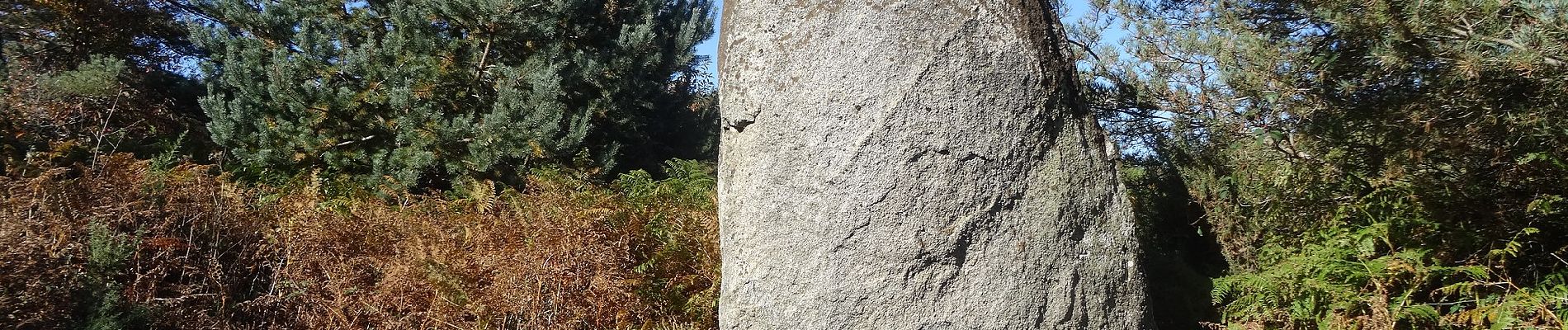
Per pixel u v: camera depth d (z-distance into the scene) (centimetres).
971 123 271
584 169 828
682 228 437
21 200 426
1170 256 627
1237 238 670
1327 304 381
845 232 271
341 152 814
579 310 387
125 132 778
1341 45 530
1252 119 646
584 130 855
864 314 270
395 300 412
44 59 1074
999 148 273
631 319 400
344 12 959
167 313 414
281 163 780
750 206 286
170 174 492
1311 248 418
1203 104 696
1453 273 376
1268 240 551
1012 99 276
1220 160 696
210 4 934
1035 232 275
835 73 273
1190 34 695
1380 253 412
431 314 397
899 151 269
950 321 269
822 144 273
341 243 452
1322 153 540
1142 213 702
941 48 272
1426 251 387
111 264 411
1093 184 288
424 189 781
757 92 284
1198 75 707
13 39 1064
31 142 691
